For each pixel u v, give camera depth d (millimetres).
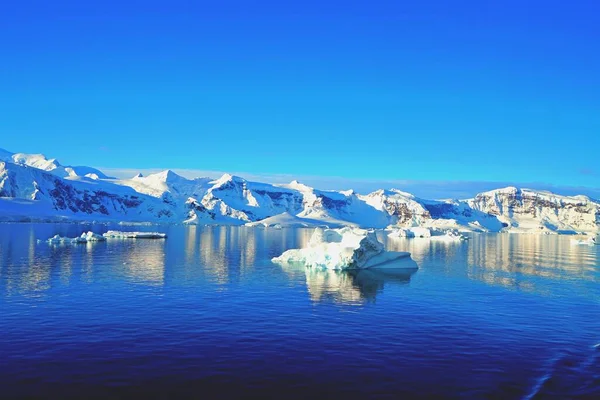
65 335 31859
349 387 24047
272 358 27953
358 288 52812
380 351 29609
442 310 41688
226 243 135875
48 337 31359
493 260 94312
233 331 33562
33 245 102125
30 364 26328
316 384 24328
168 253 93500
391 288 53406
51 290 47969
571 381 25359
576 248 148375
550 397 23328
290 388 23812
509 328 35750
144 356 27953
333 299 45938
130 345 29984
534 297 48938
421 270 72438
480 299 47281
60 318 36438
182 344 30344
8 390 22938
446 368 26844
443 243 172625
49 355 27859
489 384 24719
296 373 25703
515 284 58125
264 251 105500
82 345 29797
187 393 23031
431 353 29422
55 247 99000
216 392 23188
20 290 47594
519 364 27750
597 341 32781
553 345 31578
